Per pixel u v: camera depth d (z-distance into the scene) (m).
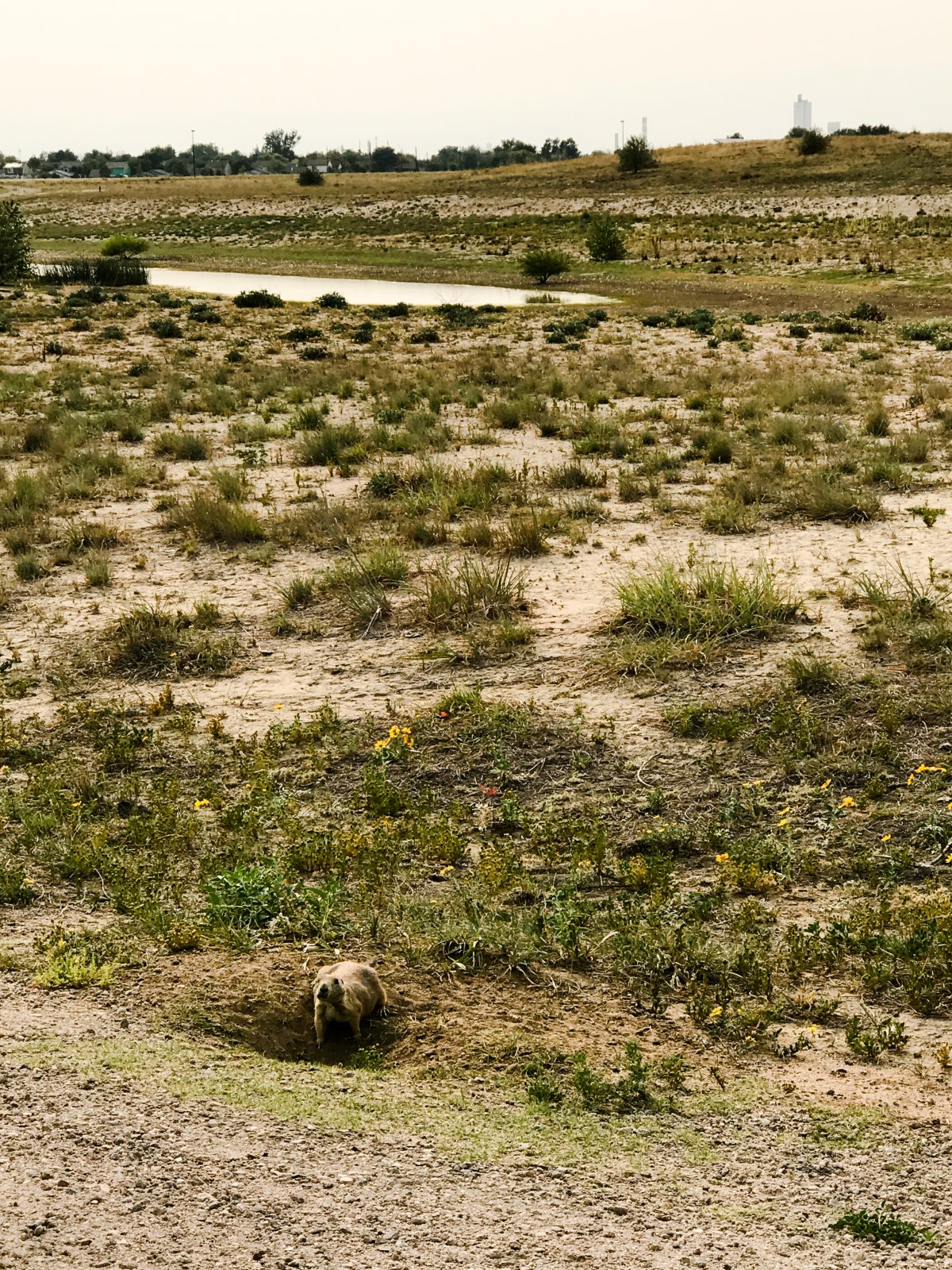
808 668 8.95
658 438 19.14
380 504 14.80
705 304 41.81
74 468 17.25
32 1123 4.41
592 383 24.69
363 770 8.15
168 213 82.62
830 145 84.31
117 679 9.98
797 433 18.19
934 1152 4.50
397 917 6.35
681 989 5.80
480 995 5.67
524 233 65.62
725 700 8.81
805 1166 4.40
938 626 9.60
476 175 91.75
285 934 6.17
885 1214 4.07
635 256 55.75
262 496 15.88
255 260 62.41
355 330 35.03
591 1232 3.94
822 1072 5.10
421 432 19.11
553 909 6.46
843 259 49.47
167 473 17.52
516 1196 4.12
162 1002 5.41
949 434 18.39
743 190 73.81
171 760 8.45
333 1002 5.18
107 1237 3.83
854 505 13.73
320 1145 4.38
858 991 5.78
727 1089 4.94
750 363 27.58
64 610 11.59
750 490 14.70
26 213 85.38
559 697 9.11
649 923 6.23
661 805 7.61
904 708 8.41
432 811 7.73
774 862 6.96
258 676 9.91
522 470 16.77
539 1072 5.01
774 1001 5.66
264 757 8.32
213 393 23.58
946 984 5.76
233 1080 4.81
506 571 11.49
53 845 7.16
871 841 7.11
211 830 7.45
